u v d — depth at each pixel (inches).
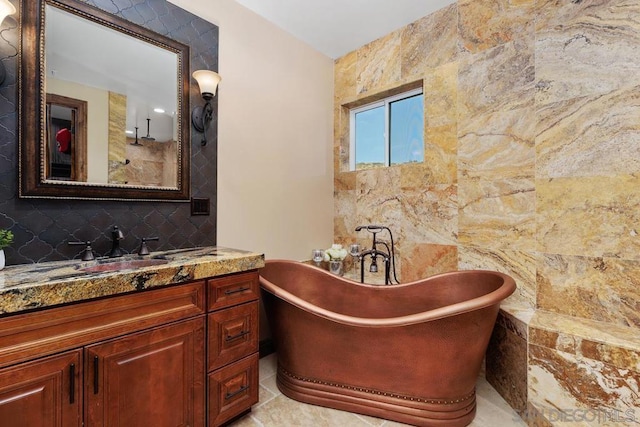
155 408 44.9
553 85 67.4
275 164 90.4
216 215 75.7
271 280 83.0
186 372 48.5
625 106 59.1
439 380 55.7
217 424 52.6
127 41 60.9
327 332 61.4
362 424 57.4
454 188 83.3
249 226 83.4
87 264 50.4
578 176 64.4
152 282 43.7
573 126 64.9
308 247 101.6
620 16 59.6
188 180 69.7
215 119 75.0
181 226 69.1
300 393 64.4
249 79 82.7
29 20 49.6
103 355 39.8
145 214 63.4
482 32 77.9
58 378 36.4
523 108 71.6
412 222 91.7
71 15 54.1
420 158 95.7
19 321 33.7
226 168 77.6
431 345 55.1
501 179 75.0
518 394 60.7
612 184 60.4
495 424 57.4
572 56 65.1
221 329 53.4
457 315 52.9
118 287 40.3
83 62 55.4
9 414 33.3
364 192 103.7
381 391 59.2
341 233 109.9
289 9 83.2
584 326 57.8
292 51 95.5
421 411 56.6
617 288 59.8
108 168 58.2
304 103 99.9
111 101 58.7
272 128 89.4
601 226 61.7
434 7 84.3
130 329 42.3
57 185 52.0
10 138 48.3
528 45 70.9
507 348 64.9
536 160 69.7
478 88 78.7
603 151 61.4
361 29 93.7
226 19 77.2
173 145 67.4
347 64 107.8
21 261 49.4
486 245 77.5
